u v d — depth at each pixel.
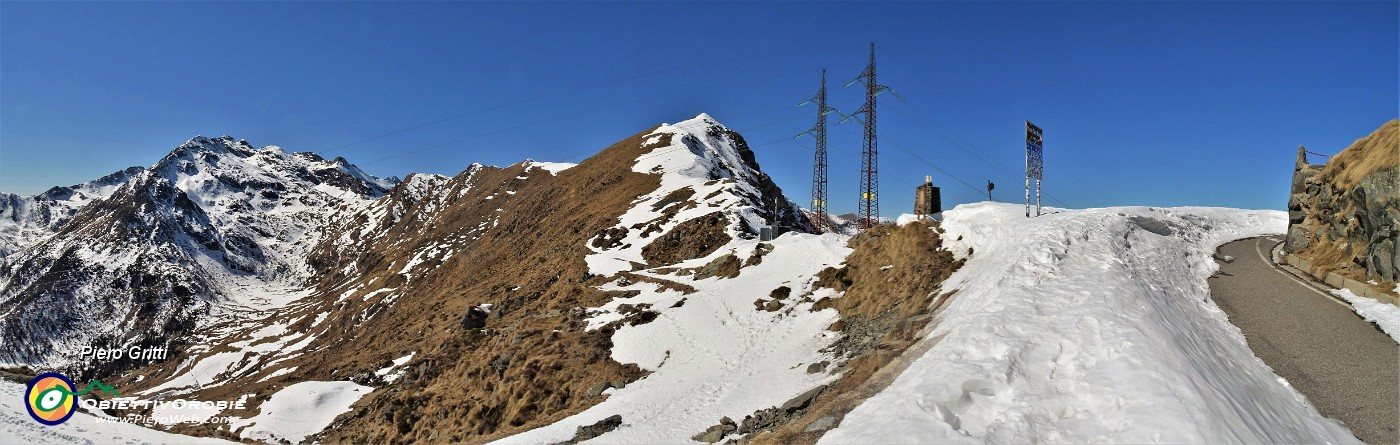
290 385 59.00
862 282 37.09
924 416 12.68
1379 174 23.27
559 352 37.09
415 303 94.94
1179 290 23.92
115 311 190.12
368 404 47.84
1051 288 21.23
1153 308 18.36
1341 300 22.70
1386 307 20.42
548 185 138.38
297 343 108.94
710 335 35.75
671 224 70.06
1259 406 13.25
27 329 172.38
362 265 189.62
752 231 61.44
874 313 32.06
